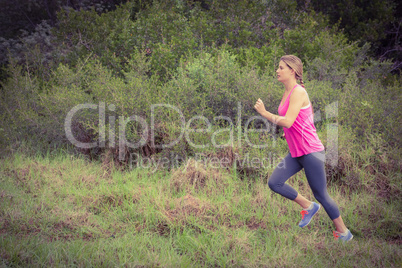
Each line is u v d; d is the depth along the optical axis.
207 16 8.62
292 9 8.83
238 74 6.04
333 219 3.64
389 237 3.84
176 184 4.74
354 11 9.73
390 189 4.63
